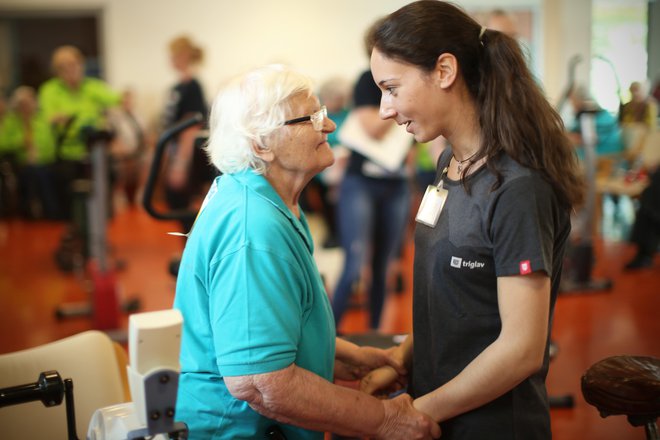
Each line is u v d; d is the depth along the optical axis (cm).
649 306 450
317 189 569
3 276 569
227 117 146
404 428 143
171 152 528
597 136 528
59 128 607
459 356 142
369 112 337
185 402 150
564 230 138
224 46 981
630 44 664
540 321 130
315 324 150
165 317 116
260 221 138
